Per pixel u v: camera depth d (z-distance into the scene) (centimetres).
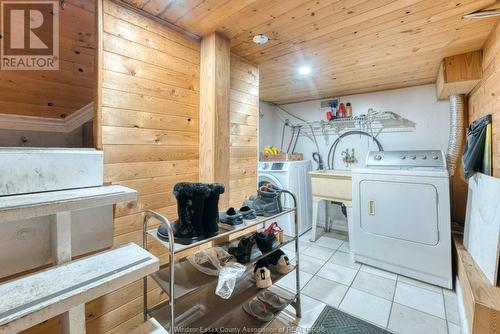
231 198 206
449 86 220
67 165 106
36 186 96
